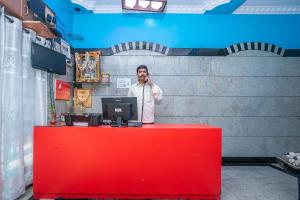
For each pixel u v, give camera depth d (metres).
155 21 5.08
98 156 2.81
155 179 2.82
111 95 5.05
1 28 2.57
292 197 3.14
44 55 3.38
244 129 5.07
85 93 5.00
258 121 5.09
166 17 5.09
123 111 2.91
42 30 3.33
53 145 2.81
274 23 5.08
